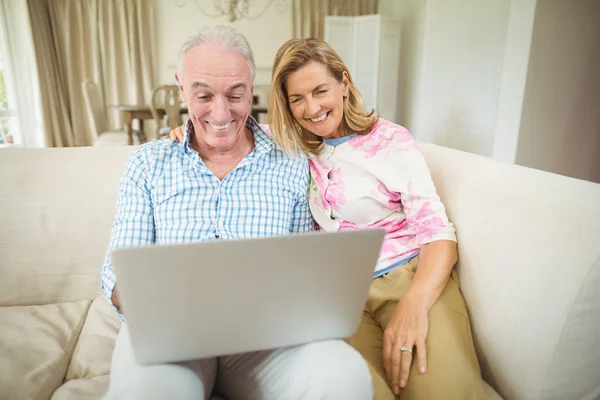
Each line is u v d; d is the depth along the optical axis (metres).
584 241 0.72
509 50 2.49
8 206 1.19
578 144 2.84
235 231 0.95
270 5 5.07
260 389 0.77
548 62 2.47
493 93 3.31
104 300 1.21
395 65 4.61
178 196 0.93
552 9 2.36
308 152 1.12
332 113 1.03
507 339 0.81
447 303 0.89
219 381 0.88
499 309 0.83
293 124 1.11
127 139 3.77
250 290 0.59
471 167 1.09
